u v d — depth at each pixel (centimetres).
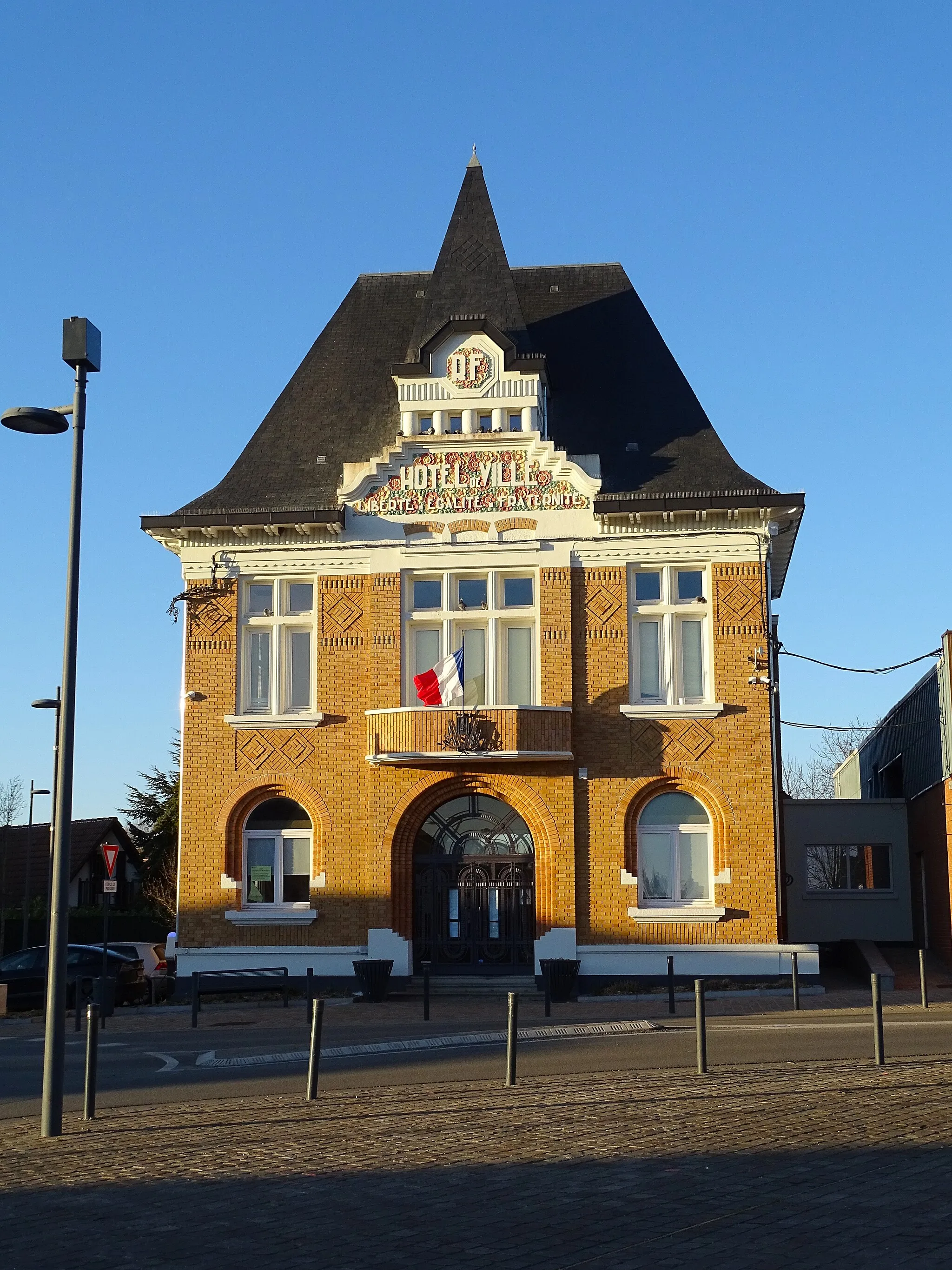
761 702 2905
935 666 3306
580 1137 1174
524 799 2923
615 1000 2736
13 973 3023
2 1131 1267
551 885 2898
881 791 4459
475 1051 1878
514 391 3061
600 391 3253
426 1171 1059
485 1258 823
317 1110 1350
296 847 3011
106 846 2902
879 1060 1591
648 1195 969
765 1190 972
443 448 3045
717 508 2909
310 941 2944
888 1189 968
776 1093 1383
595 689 2947
